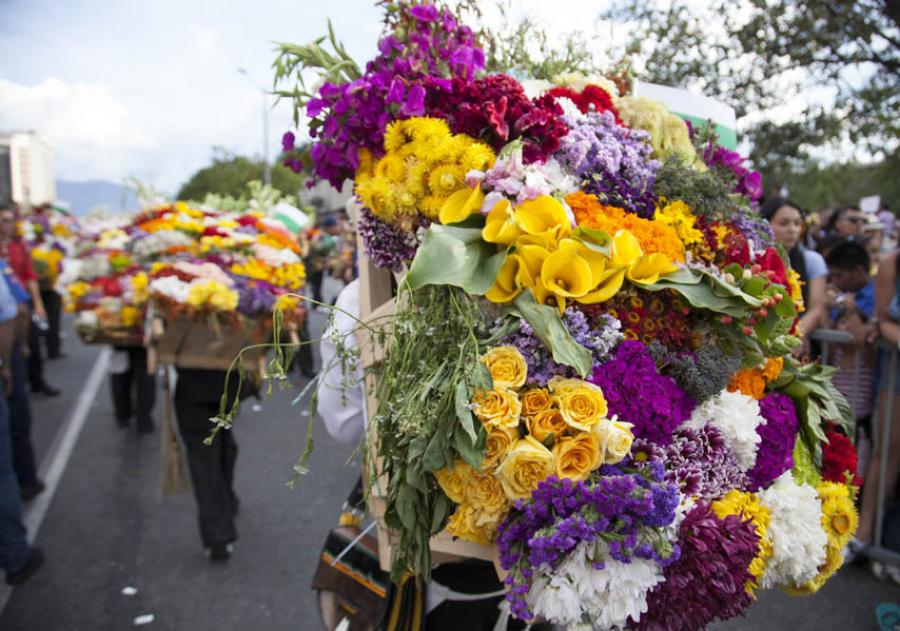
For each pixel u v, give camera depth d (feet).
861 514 11.51
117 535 13.48
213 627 10.41
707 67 20.76
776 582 4.99
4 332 12.55
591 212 4.66
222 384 11.78
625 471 3.99
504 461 3.86
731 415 4.35
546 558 3.66
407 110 4.77
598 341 4.18
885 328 10.89
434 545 4.63
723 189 5.30
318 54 5.46
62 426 21.26
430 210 4.76
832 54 21.79
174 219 14.74
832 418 5.12
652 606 3.78
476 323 4.26
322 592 6.20
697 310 4.64
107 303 16.20
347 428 5.86
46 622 10.49
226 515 12.25
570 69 6.91
